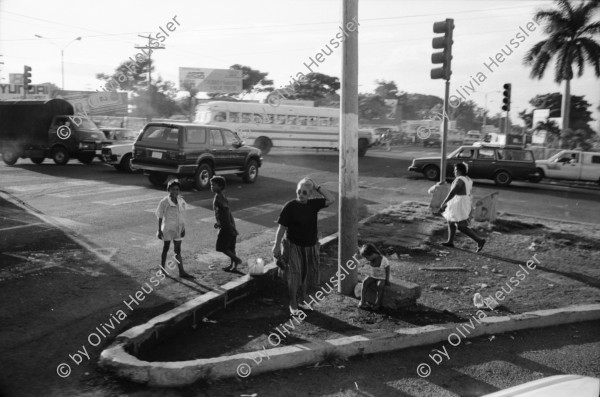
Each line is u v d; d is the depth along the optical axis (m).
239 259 7.68
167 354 5.02
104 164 21.95
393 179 21.53
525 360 5.39
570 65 38.06
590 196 19.48
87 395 4.14
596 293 7.51
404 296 6.36
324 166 24.38
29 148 20.64
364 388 4.61
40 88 47.88
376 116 80.94
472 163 21.42
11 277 6.75
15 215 10.49
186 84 62.44
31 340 5.05
